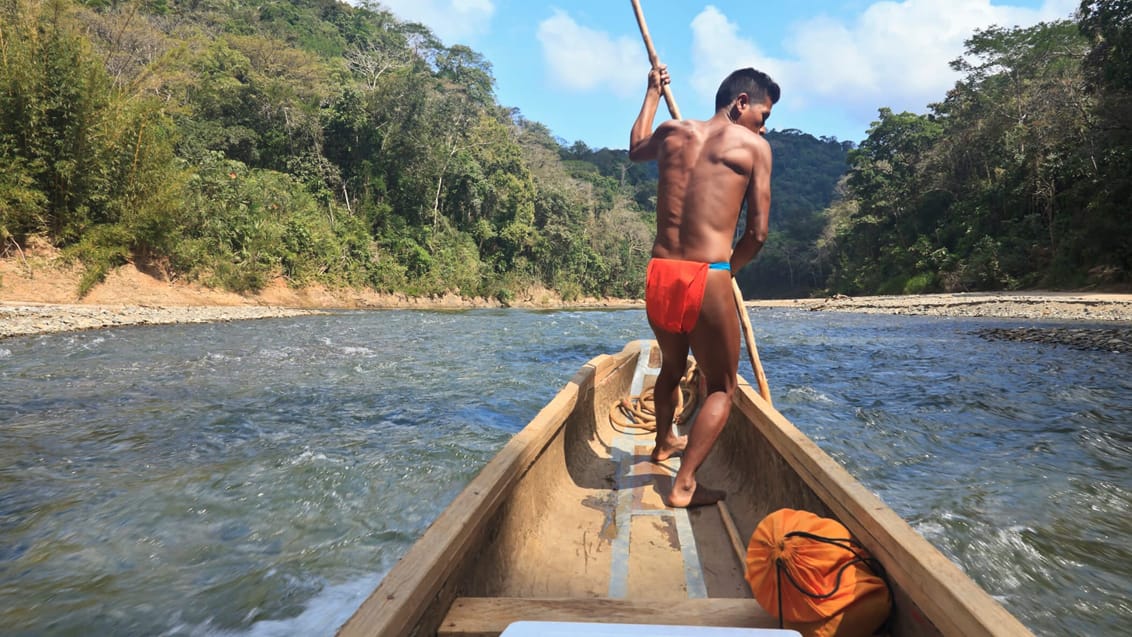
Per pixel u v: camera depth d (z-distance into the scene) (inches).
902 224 2043.6
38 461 197.6
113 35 1288.1
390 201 1707.7
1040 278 1445.6
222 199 1099.9
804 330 772.0
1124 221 1210.0
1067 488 172.7
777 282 3341.5
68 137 788.0
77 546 137.2
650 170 5064.0
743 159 95.3
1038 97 1614.2
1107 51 1274.6
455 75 2501.2
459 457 201.6
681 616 60.8
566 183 2645.2
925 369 406.9
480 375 375.2
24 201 748.0
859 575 57.3
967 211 1801.2
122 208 845.2
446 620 56.4
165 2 2003.0
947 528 145.6
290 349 502.6
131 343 520.1
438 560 53.8
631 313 1357.0
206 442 220.5
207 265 999.0
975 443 221.3
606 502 111.7
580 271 2468.0
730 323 96.8
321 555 133.3
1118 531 144.3
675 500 105.6
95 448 213.2
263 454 205.3
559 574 83.4
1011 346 531.5
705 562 87.1
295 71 1692.9
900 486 175.3
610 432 162.2
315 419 256.5
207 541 139.9
